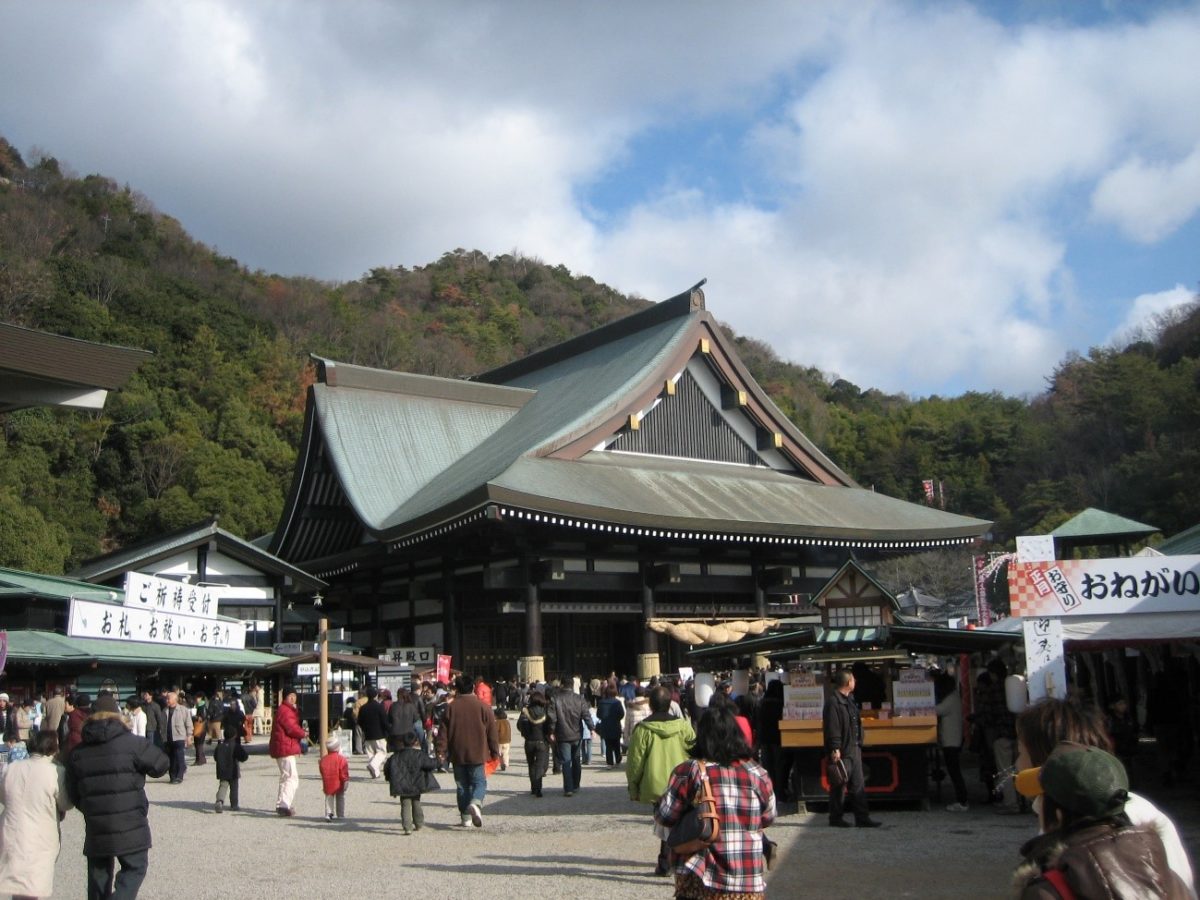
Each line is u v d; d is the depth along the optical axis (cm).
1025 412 11625
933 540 4609
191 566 3884
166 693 2345
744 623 3878
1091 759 368
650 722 984
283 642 4156
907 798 1505
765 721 1586
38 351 1220
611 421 4309
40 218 10712
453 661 4162
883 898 951
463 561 4247
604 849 1249
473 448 4962
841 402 16475
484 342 14888
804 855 1178
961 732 1538
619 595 4228
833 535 4262
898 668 1634
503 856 1220
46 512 6912
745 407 4750
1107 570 1238
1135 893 334
